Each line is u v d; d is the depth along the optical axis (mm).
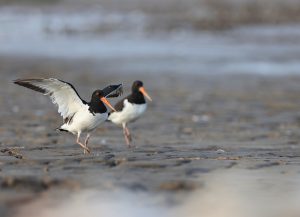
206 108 20469
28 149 12164
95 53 35969
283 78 27281
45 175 9172
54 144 13453
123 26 45906
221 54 34406
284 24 44688
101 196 8062
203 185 8695
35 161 10344
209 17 48188
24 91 24328
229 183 8820
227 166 9992
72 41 40750
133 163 10133
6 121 17656
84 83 26328
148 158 10773
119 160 10438
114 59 33625
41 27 46625
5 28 46625
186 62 32188
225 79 27203
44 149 12234
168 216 7215
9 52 36906
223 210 7453
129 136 14258
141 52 35906
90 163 10180
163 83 26188
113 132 16078
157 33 42750
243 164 10203
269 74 28422
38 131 15867
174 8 53156
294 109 20328
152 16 49875
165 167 9867
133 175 9234
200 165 10023
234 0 54969
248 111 19938
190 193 8258
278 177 9219
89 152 11750
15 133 15523
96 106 11805
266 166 10086
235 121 18156
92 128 12039
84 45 39062
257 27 43969
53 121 17734
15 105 20969
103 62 32656
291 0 53562
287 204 7730
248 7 51594
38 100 22109
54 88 11578
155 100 22062
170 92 23906
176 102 21656
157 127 17031
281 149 12969
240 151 12398
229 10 50781
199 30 43375
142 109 14297
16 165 10023
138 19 48562
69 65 31828
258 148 13125
